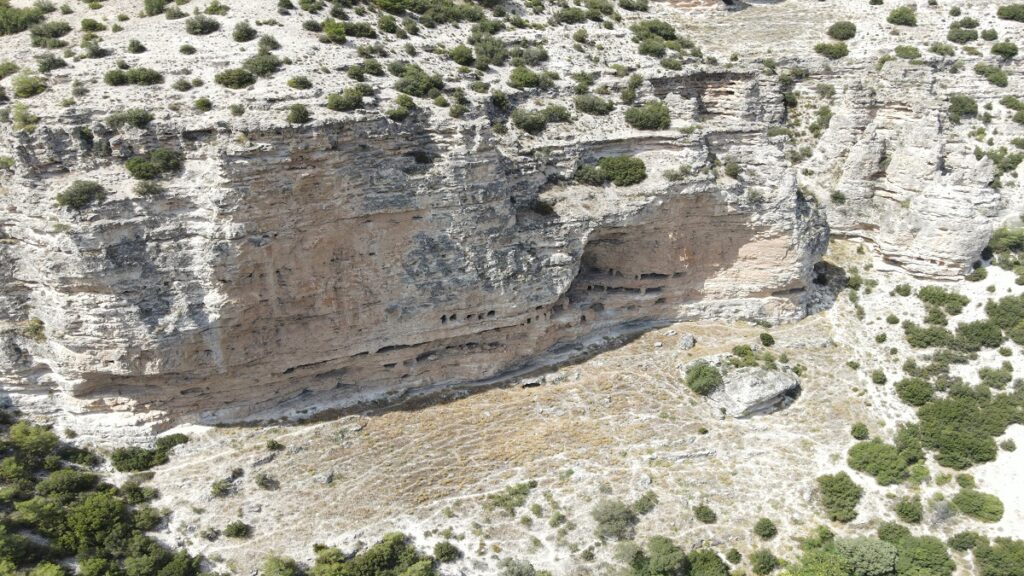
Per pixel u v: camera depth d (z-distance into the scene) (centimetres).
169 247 4003
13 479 4088
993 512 4584
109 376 4272
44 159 3894
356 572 4025
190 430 4547
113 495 4159
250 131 3866
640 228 5203
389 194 4341
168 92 4169
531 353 5303
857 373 5469
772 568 4362
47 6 5159
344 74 4603
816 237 5609
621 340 5588
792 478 4800
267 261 4178
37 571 3634
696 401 5169
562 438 4856
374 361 4875
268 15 5066
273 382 4656
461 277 4709
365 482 4484
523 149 4994
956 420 5056
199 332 4184
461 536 4316
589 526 4422
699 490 4675
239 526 4153
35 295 4153
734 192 5288
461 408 4984
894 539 4497
